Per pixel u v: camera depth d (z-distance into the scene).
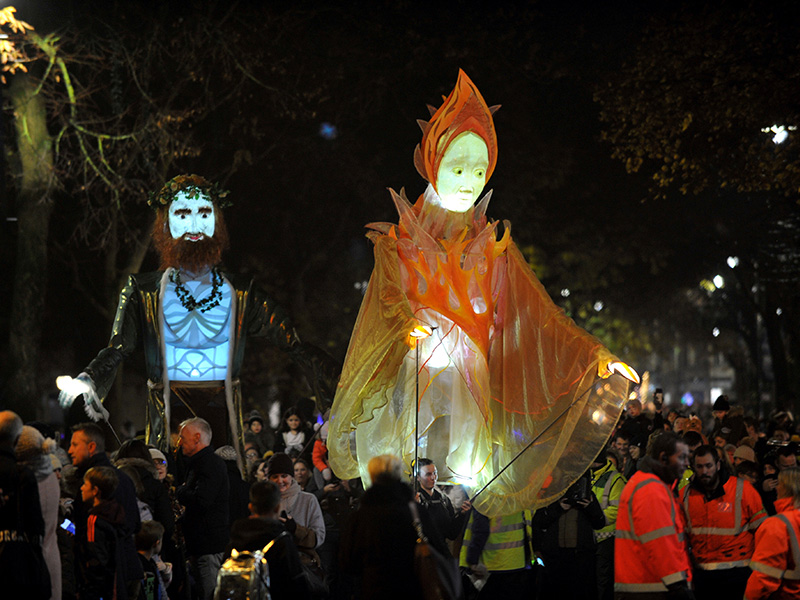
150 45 20.94
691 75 15.70
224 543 8.77
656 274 35.81
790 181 15.34
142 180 22.30
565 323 10.45
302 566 6.99
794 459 10.76
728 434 13.88
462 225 10.93
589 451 9.85
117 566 6.91
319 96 23.53
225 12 21.92
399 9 23.00
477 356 10.62
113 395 21.81
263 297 11.60
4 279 28.38
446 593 6.13
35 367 20.80
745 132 16.09
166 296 11.15
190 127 24.20
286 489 9.00
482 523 9.04
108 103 23.70
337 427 10.06
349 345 10.34
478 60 23.59
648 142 16.19
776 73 14.95
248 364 30.66
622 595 6.79
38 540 6.81
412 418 10.50
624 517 6.84
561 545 9.40
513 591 9.16
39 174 20.84
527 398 10.49
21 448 7.06
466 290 10.65
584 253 31.77
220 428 11.12
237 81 23.05
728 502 7.79
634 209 30.20
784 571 7.10
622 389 9.98
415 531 6.41
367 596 6.34
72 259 24.92
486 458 10.54
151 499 8.23
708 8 16.06
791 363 36.59
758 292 36.56
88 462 7.50
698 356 83.94
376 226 10.82
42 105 20.94
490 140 10.90
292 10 22.14
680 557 6.70
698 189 16.47
